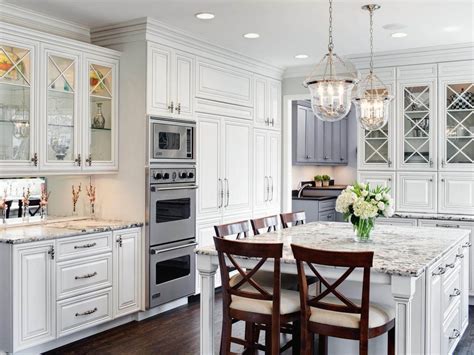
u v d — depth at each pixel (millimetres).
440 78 5184
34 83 3793
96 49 4277
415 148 5359
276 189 6469
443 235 3738
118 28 4477
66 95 4082
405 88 5371
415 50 5242
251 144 5926
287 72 6480
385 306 2969
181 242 4781
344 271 2766
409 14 4082
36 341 3549
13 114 3719
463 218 4996
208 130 5195
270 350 3146
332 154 8633
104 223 4340
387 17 4164
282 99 6570
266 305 2877
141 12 4109
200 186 5090
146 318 4535
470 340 4012
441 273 3121
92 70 4301
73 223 4332
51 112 3957
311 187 8523
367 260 2496
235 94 5609
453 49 5086
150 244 4422
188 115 4898
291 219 4418
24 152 3781
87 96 4230
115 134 4523
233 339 3039
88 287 3947
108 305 4125
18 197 4176
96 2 3863
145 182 4406
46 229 3932
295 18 4223
